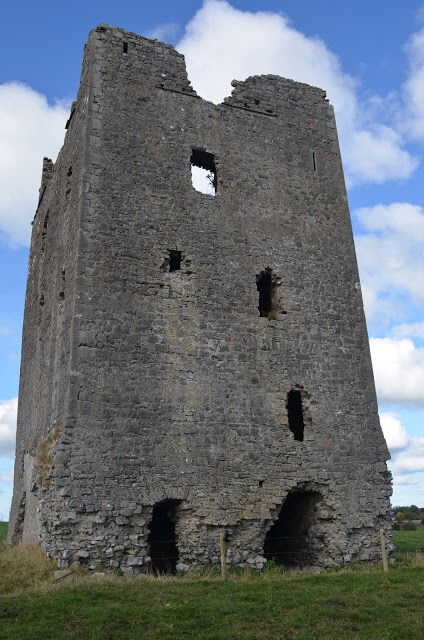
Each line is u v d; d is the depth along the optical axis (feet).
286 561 59.82
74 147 62.34
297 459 56.90
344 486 57.93
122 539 48.03
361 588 40.70
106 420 50.49
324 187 69.46
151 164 60.18
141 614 33.71
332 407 60.39
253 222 63.62
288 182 67.36
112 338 53.01
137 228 57.36
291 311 62.23
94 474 48.65
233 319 59.00
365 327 65.46
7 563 48.49
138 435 51.31
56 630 30.89
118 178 58.08
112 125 59.62
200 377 55.57
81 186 56.29
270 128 68.64
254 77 70.13
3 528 115.44
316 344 62.13
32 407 68.80
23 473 70.90
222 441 54.44
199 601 36.86
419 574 45.50
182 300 57.26
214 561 50.65
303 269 64.59
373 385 63.26
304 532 58.85
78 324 52.03
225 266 60.49
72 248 56.59
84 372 50.98
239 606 35.73
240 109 67.62
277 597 38.24
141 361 53.52
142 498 49.73
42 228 77.00
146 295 55.72
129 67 62.59
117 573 46.44
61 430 49.88
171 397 53.72
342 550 55.47
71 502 47.19
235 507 52.95
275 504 54.54
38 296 73.36
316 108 72.79
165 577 46.85
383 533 54.19
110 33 62.95
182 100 64.28
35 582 42.88
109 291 54.24
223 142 65.21
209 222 61.21
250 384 57.47
